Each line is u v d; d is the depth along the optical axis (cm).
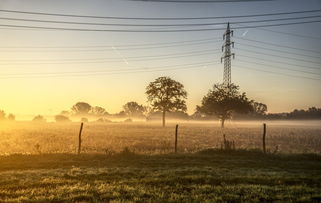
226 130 7775
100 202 1316
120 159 2497
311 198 1417
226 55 7569
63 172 1950
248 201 1338
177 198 1376
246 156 2761
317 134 6669
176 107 12094
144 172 1948
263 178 1816
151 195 1423
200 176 1817
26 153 2692
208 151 2909
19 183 1645
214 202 1316
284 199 1393
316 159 2695
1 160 2381
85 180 1727
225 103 11056
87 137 4866
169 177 1795
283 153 2953
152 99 12100
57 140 4281
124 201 1318
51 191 1472
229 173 1970
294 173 2044
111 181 1702
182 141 4375
